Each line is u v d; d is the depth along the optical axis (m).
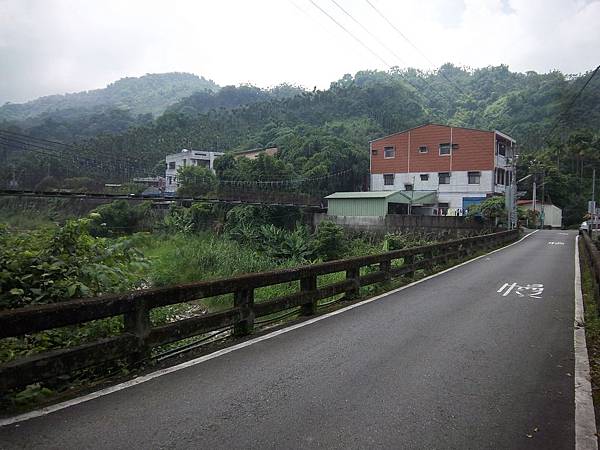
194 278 17.47
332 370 4.67
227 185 41.41
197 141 67.44
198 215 39.28
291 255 25.92
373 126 65.38
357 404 3.83
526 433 3.40
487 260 17.34
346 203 40.12
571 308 8.38
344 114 75.12
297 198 39.44
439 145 45.38
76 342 5.10
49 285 5.42
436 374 4.64
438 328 6.61
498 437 3.32
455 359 5.15
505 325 6.93
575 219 58.16
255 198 35.78
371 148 49.78
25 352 4.61
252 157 55.72
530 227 49.84
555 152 63.97
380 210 38.50
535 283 11.48
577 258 18.22
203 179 43.91
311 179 46.00
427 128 46.16
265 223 36.16
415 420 3.55
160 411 3.59
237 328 5.96
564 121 32.69
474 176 43.62
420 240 30.84
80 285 5.34
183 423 3.39
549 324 7.06
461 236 32.41
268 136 68.50
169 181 53.28
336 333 6.19
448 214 42.66
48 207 30.92
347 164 50.47
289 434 3.26
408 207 41.19
